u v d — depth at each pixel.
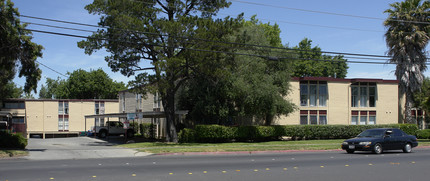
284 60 31.75
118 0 25.20
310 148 24.58
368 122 37.69
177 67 27.02
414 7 35.94
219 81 28.88
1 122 40.75
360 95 37.84
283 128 32.16
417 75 36.22
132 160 17.77
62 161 17.34
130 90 27.67
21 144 24.17
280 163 15.98
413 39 35.38
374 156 19.09
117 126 43.41
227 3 28.38
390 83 38.47
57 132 55.38
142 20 26.17
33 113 54.62
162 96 30.28
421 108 41.41
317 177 11.91
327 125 33.81
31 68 23.33
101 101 58.53
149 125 42.28
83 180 11.03
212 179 11.39
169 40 24.84
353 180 11.38
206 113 30.05
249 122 34.44
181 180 11.16
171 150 22.67
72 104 56.66
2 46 21.41
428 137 34.94
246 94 29.25
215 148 23.94
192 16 26.06
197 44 25.09
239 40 27.17
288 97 35.09
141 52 27.94
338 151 23.80
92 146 28.28
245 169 13.83
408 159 17.42
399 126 35.03
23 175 12.03
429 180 11.45
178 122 34.84
